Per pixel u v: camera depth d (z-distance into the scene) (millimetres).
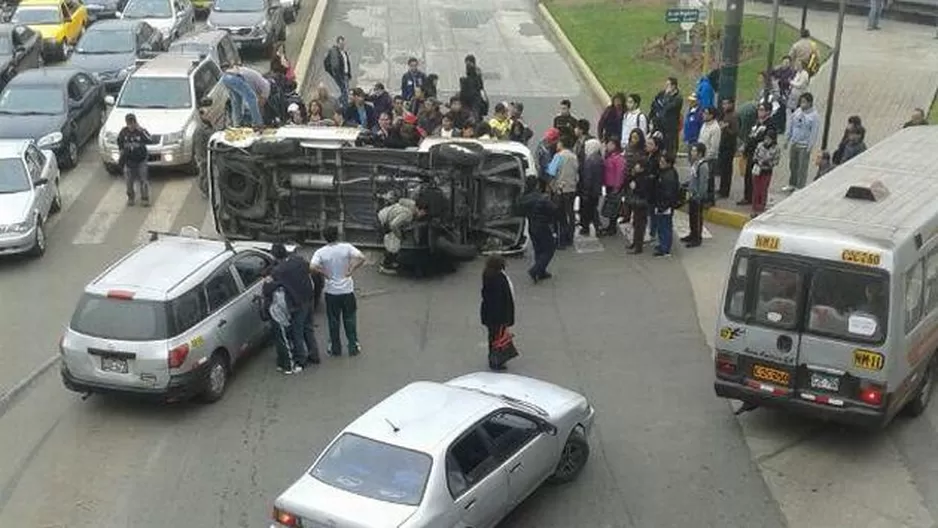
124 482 12305
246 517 11555
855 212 12703
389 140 18906
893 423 13328
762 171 19047
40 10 33875
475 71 23250
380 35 35250
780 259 12203
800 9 35625
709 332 15891
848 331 11953
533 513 11484
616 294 17250
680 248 18984
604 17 36219
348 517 9617
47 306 17141
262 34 32062
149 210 21188
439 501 9828
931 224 12594
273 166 18438
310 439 13125
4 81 28609
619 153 19219
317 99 21641
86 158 24484
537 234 17516
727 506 11617
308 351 15086
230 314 14375
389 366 15016
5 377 14938
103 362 13414
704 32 30359
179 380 13406
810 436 13031
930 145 15742
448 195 18031
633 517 11414
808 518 11375
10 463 12789
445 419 10547
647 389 14234
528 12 38781
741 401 13148
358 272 18500
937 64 28125
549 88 29203
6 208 18641
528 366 14906
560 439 11625
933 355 13359
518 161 18250
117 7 37094
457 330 16141
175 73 24094
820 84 26312
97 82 26109
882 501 11664
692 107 21688
